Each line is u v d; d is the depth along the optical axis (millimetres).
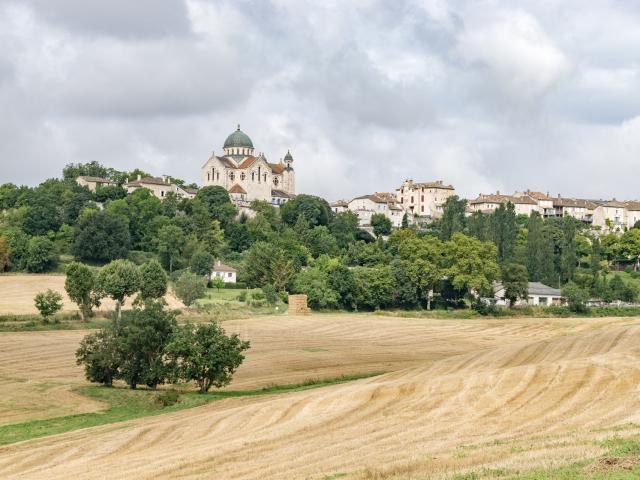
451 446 49062
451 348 132250
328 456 49219
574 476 37844
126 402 85500
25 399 86062
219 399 85438
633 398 59688
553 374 69062
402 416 60875
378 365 111938
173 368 91812
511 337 147250
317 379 98875
